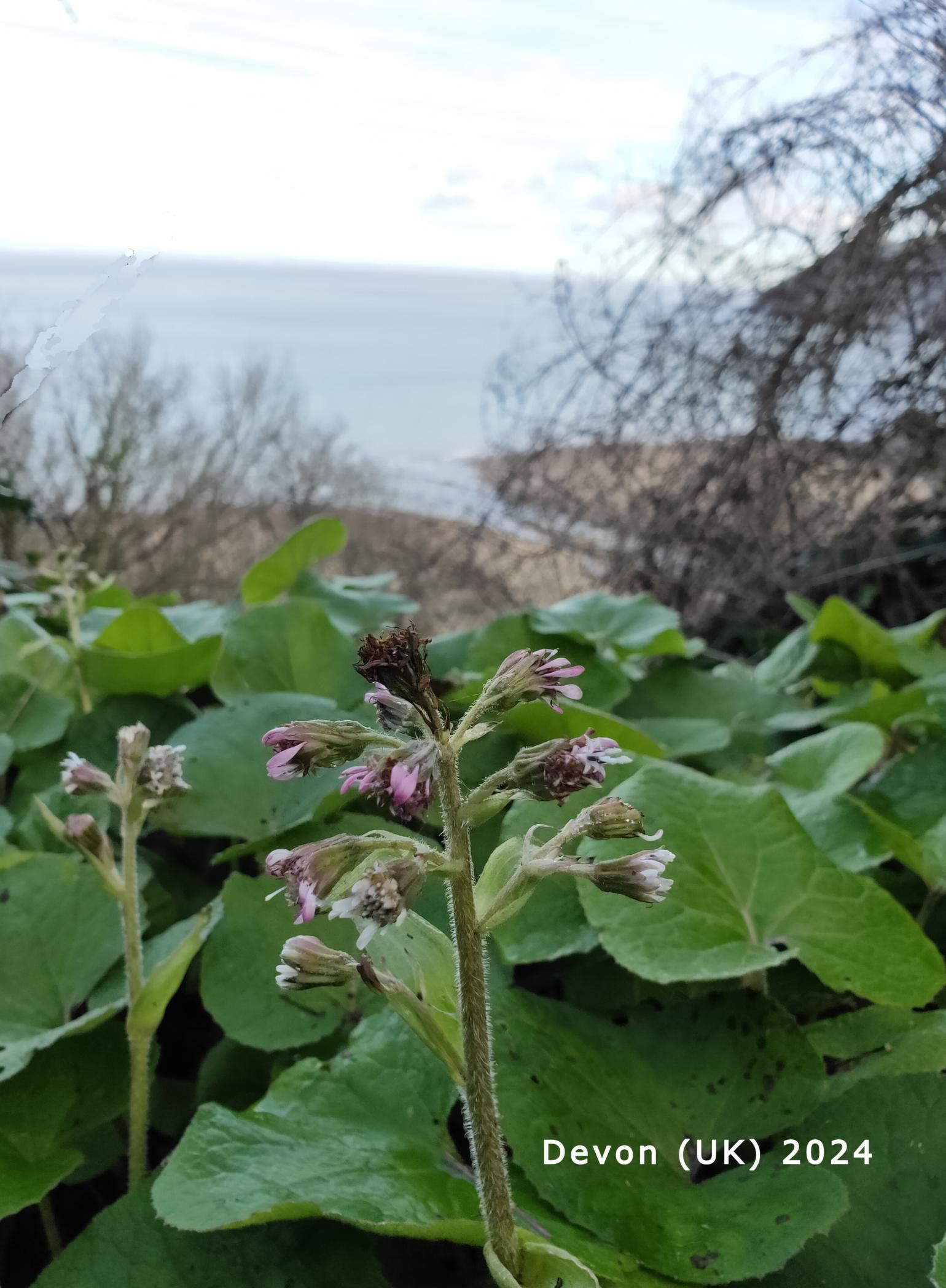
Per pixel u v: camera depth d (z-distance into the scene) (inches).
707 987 11.9
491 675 15.4
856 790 15.8
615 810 7.4
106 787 10.1
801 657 21.4
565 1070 9.9
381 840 7.0
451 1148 9.4
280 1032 11.1
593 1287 7.3
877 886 11.5
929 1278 8.1
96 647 17.6
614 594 32.2
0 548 31.0
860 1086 9.7
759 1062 10.2
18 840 14.4
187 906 14.2
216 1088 11.5
